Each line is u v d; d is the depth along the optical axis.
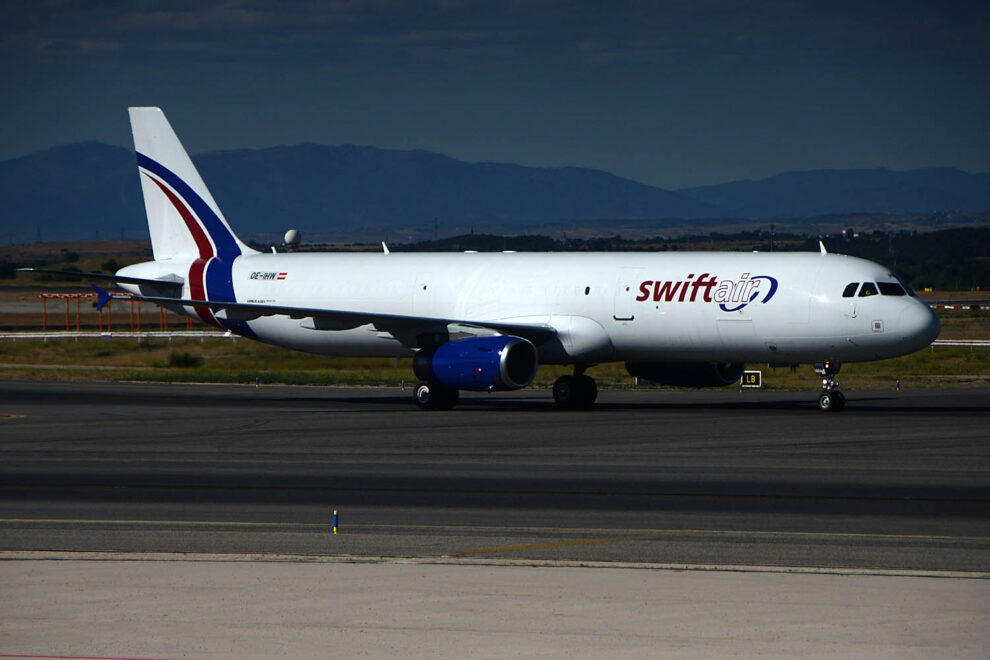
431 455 108.19
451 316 162.00
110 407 157.38
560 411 150.38
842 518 76.31
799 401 165.88
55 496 86.25
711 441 117.00
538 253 163.50
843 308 137.12
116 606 52.09
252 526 74.00
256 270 178.50
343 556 63.72
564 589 55.19
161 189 186.25
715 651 45.72
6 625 49.12
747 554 64.62
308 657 45.09
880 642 46.81
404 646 46.38
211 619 50.00
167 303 155.25
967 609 51.50
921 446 112.50
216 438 121.88
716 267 146.50
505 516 77.38
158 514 78.50
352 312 153.88
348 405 160.62
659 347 149.12
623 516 77.31
